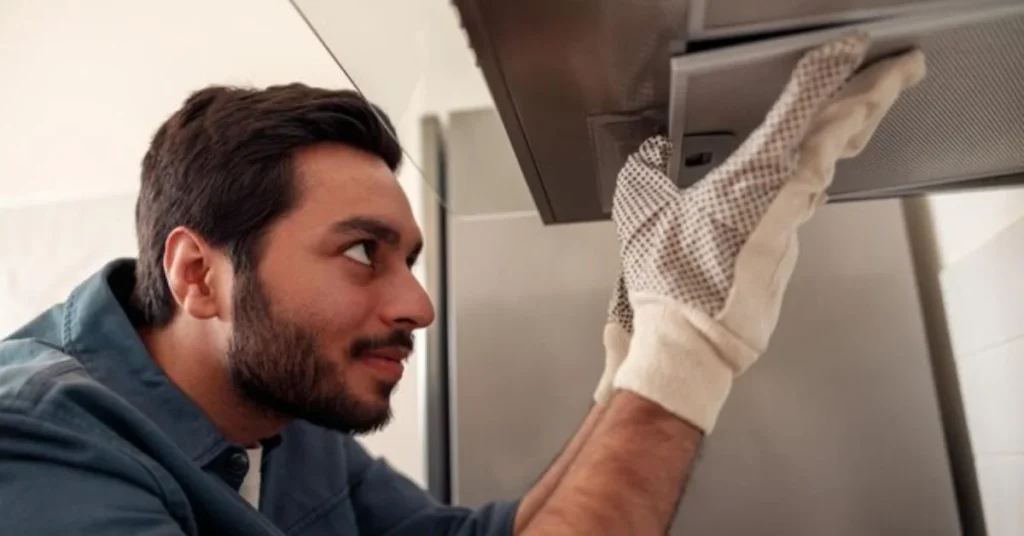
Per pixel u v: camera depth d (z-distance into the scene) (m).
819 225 0.90
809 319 0.88
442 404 1.00
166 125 0.67
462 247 0.99
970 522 0.87
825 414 0.85
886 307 0.87
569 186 0.69
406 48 0.57
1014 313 0.71
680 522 0.85
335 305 0.57
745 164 0.44
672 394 0.46
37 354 0.59
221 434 0.61
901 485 0.82
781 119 0.42
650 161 0.54
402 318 0.58
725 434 0.86
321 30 0.51
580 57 0.47
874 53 0.43
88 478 0.45
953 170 0.62
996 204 0.74
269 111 0.61
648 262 0.49
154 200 0.65
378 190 0.60
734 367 0.46
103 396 0.51
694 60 0.42
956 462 0.89
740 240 0.45
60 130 1.38
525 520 0.68
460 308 0.97
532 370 0.94
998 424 0.77
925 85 0.47
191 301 0.60
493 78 0.50
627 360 0.49
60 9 1.44
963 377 0.86
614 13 0.42
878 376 0.85
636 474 0.45
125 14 1.41
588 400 0.92
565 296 0.96
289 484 0.76
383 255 0.60
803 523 0.83
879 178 0.63
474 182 0.83
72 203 1.33
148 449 0.52
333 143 0.61
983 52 0.43
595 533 0.44
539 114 0.55
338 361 0.57
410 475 1.11
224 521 0.55
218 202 0.60
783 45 0.41
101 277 0.66
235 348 0.58
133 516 0.44
